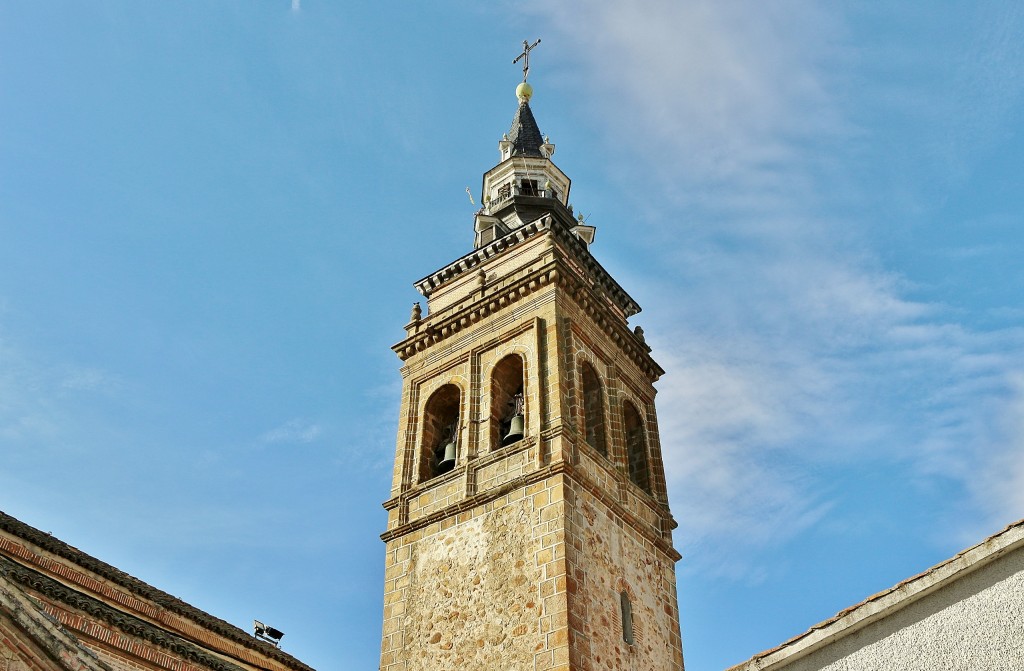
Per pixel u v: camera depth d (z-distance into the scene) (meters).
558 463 33.84
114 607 29.22
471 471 36.50
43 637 17.22
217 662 28.41
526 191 50.91
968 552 15.93
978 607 15.71
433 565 35.09
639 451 40.88
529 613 31.39
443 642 32.91
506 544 33.53
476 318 41.16
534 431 35.78
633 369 43.06
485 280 43.62
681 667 35.12
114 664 25.66
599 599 32.44
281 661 34.41
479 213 49.81
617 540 35.19
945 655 15.66
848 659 16.45
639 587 35.12
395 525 37.31
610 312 41.75
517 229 43.41
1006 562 15.77
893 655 16.09
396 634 34.34
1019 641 15.15
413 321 43.53
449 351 41.22
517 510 34.03
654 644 34.25
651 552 37.12
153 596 31.05
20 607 17.38
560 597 30.94
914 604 16.30
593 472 35.81
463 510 35.66
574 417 36.47
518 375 40.09
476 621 32.56
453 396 40.94
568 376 37.44
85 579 29.16
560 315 38.81
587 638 30.88
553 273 39.41
